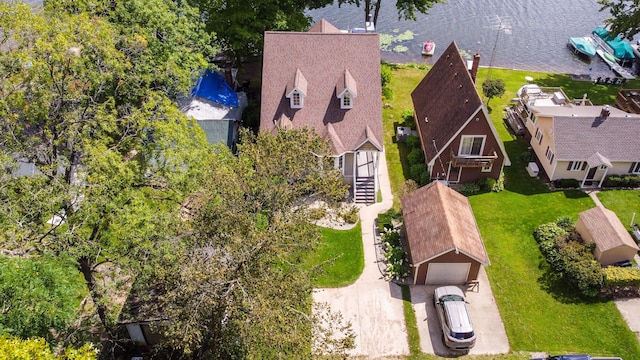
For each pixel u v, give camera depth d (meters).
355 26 70.12
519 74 59.25
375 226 37.56
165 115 28.11
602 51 64.88
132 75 31.30
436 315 31.33
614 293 32.16
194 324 22.34
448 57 44.88
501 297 32.31
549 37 69.12
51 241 23.28
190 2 45.06
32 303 19.62
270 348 22.69
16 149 24.45
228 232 24.16
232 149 41.62
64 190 23.59
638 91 50.75
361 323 30.91
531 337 29.88
